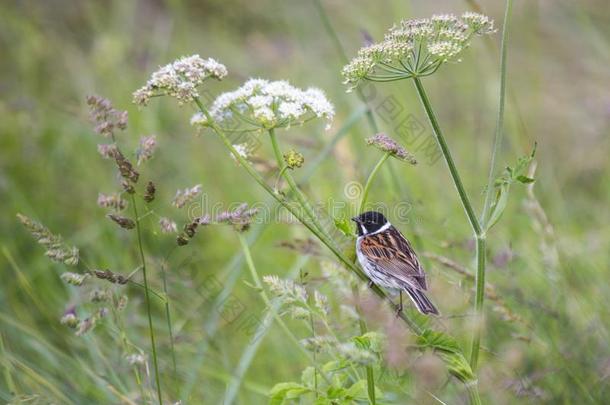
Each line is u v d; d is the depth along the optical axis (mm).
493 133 15750
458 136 15609
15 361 9070
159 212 12695
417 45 7340
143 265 7699
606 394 9023
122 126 7570
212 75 7508
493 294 9133
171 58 18125
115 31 17828
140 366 9211
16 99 15000
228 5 20078
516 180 7246
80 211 13211
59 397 8906
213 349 10211
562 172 14961
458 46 7195
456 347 7094
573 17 18812
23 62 16578
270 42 18062
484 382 8438
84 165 13992
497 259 10328
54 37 17562
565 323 9828
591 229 12945
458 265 9281
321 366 7992
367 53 7246
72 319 7734
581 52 18234
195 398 8992
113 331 9648
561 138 16047
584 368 9273
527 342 8844
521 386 8445
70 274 7375
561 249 11000
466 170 14406
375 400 7320
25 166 14125
